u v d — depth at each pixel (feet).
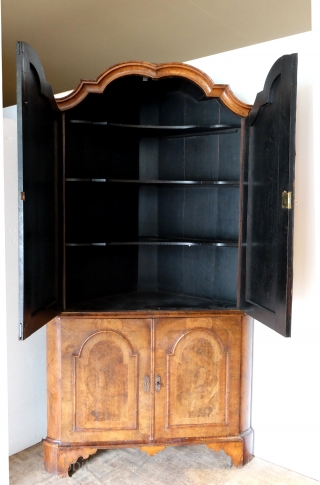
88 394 7.61
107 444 7.64
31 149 5.91
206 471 7.95
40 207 6.39
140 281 9.66
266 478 7.78
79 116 8.23
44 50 8.70
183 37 8.00
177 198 9.20
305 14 6.99
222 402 7.85
